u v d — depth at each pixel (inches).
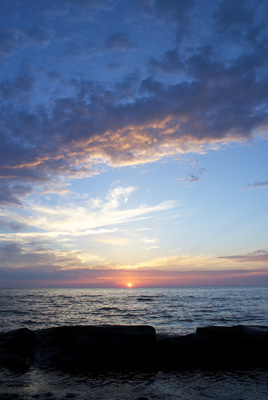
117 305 1723.7
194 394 254.5
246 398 243.4
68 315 1076.5
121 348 401.1
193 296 3043.8
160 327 744.3
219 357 396.5
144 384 288.7
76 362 376.2
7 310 1262.3
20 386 275.6
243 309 1321.4
